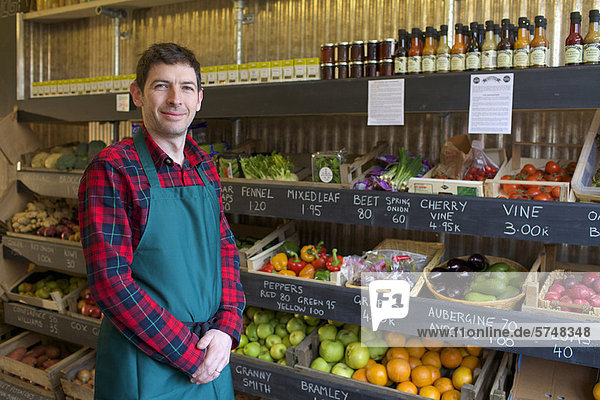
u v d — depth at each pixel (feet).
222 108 7.93
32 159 10.61
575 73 5.54
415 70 6.55
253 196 7.70
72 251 9.47
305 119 9.34
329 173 7.23
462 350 7.20
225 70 8.05
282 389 7.48
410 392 6.79
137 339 4.38
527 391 6.32
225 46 10.04
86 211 4.28
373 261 7.38
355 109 6.83
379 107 6.64
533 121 7.62
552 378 6.54
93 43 11.68
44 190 10.05
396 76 6.54
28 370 9.41
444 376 7.18
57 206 11.05
